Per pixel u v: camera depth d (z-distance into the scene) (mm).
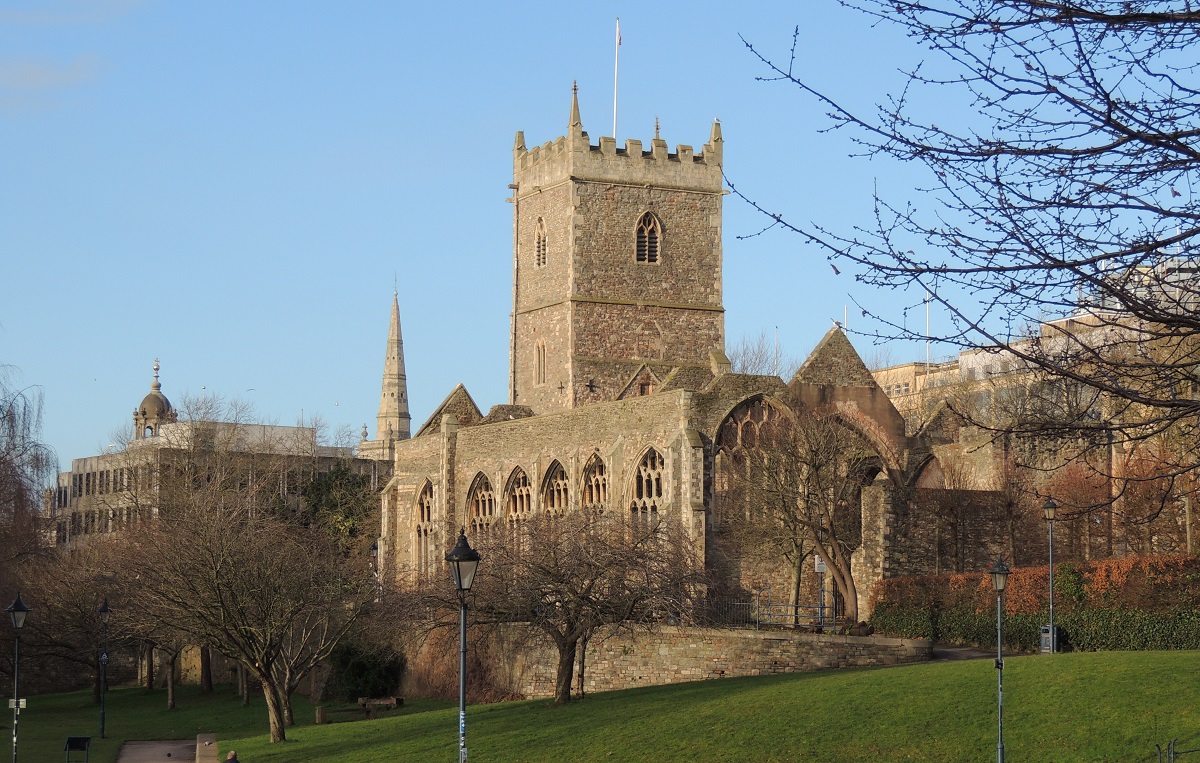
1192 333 15719
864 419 73750
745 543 69375
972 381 76375
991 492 63625
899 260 16250
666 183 94250
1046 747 34438
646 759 39500
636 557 55062
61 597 88125
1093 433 16828
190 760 57000
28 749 62812
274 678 57406
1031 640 52531
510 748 43938
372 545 103438
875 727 38062
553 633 53094
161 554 63219
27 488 67562
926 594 58625
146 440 125688
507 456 82125
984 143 15852
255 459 115812
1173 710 34906
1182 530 55281
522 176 97312
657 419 71688
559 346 92688
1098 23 15250
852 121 16281
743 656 56156
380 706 66562
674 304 94000
